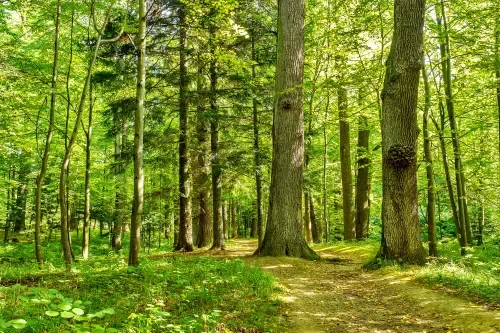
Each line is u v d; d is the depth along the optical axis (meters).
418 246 10.05
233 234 36.28
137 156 8.97
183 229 17.41
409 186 10.09
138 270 8.24
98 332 3.07
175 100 16.44
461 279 7.42
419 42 10.05
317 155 25.38
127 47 14.62
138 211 8.96
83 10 11.81
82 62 14.23
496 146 16.73
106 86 15.03
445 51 12.77
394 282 8.35
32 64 12.70
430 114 13.52
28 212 27.11
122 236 27.66
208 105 16.98
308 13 17.03
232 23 11.11
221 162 16.17
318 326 5.80
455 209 13.03
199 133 17.84
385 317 6.25
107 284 7.00
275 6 16.16
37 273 8.96
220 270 9.05
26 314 4.75
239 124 17.38
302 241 12.36
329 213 30.08
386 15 13.91
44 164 11.62
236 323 5.39
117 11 13.06
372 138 26.38
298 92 12.61
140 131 9.00
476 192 17.20
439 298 6.75
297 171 12.48
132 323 4.81
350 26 14.45
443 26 12.22
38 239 11.52
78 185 24.30
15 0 11.55
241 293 6.87
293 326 5.73
